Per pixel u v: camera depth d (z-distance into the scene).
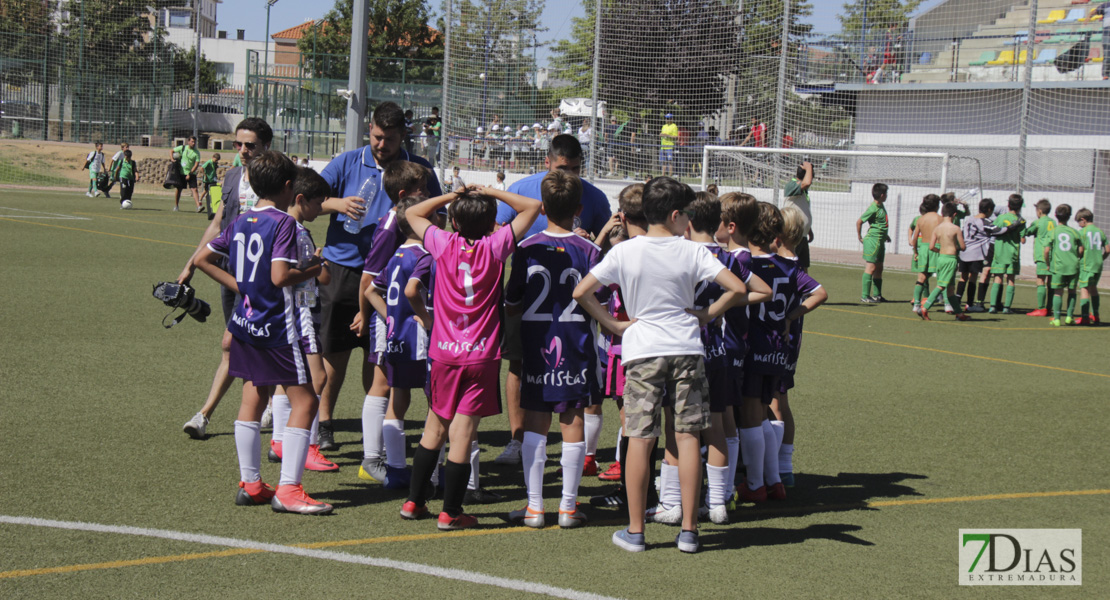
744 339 4.49
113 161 24.19
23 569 3.45
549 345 4.13
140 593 3.29
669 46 20.86
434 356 4.09
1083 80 20.50
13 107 38.50
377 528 4.11
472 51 22.48
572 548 3.96
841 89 22.05
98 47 39.22
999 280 13.35
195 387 6.55
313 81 36.34
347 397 6.77
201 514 4.14
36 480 4.46
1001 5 22.62
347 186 5.36
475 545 3.94
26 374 6.63
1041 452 5.83
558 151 5.19
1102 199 20.64
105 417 5.66
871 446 5.87
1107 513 4.66
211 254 4.34
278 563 3.62
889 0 21.84
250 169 4.29
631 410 3.93
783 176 21.23
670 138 21.25
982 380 8.16
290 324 4.20
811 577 3.71
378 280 4.67
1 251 13.73
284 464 4.26
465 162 22.88
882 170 22.72
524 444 4.24
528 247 4.22
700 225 4.32
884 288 15.83
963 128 21.97
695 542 3.96
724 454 4.37
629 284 3.93
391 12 52.22
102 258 13.63
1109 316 13.15
